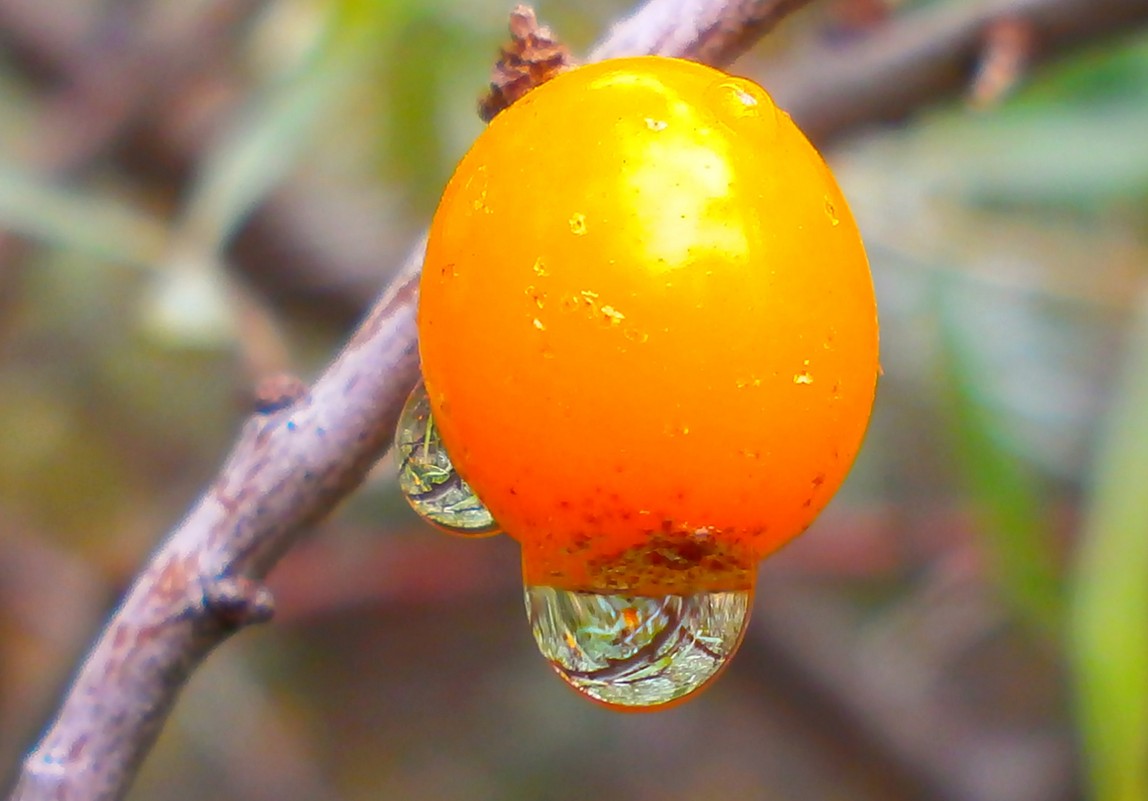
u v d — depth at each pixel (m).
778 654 0.13
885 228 0.11
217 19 0.12
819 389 0.06
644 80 0.06
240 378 0.10
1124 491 0.08
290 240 0.12
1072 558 0.11
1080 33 0.09
